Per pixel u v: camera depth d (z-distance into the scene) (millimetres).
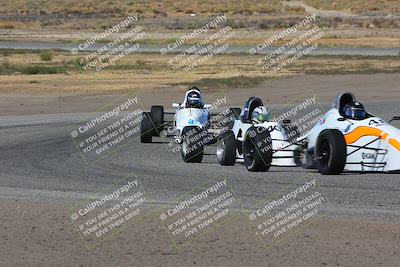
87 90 120562
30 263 28125
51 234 32094
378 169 46812
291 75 139500
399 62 168250
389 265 27453
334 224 33219
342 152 45250
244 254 29094
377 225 32844
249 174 48156
